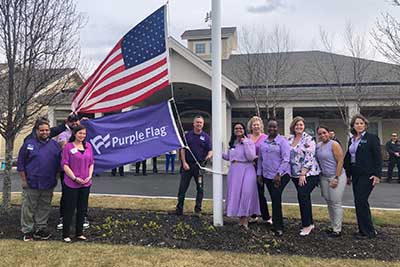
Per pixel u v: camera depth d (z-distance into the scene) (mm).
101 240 5531
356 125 5863
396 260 4785
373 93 16875
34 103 7027
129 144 6305
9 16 6449
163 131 6273
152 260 4629
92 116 14836
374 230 5797
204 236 5598
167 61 6172
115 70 6336
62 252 4914
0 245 5219
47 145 5738
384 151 18516
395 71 16266
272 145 5816
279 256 4871
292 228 6156
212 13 6102
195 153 6898
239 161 5957
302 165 5805
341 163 5723
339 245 5324
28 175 5590
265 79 18219
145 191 10523
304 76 19062
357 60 18375
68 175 5449
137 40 6254
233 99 18000
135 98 6262
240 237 5559
